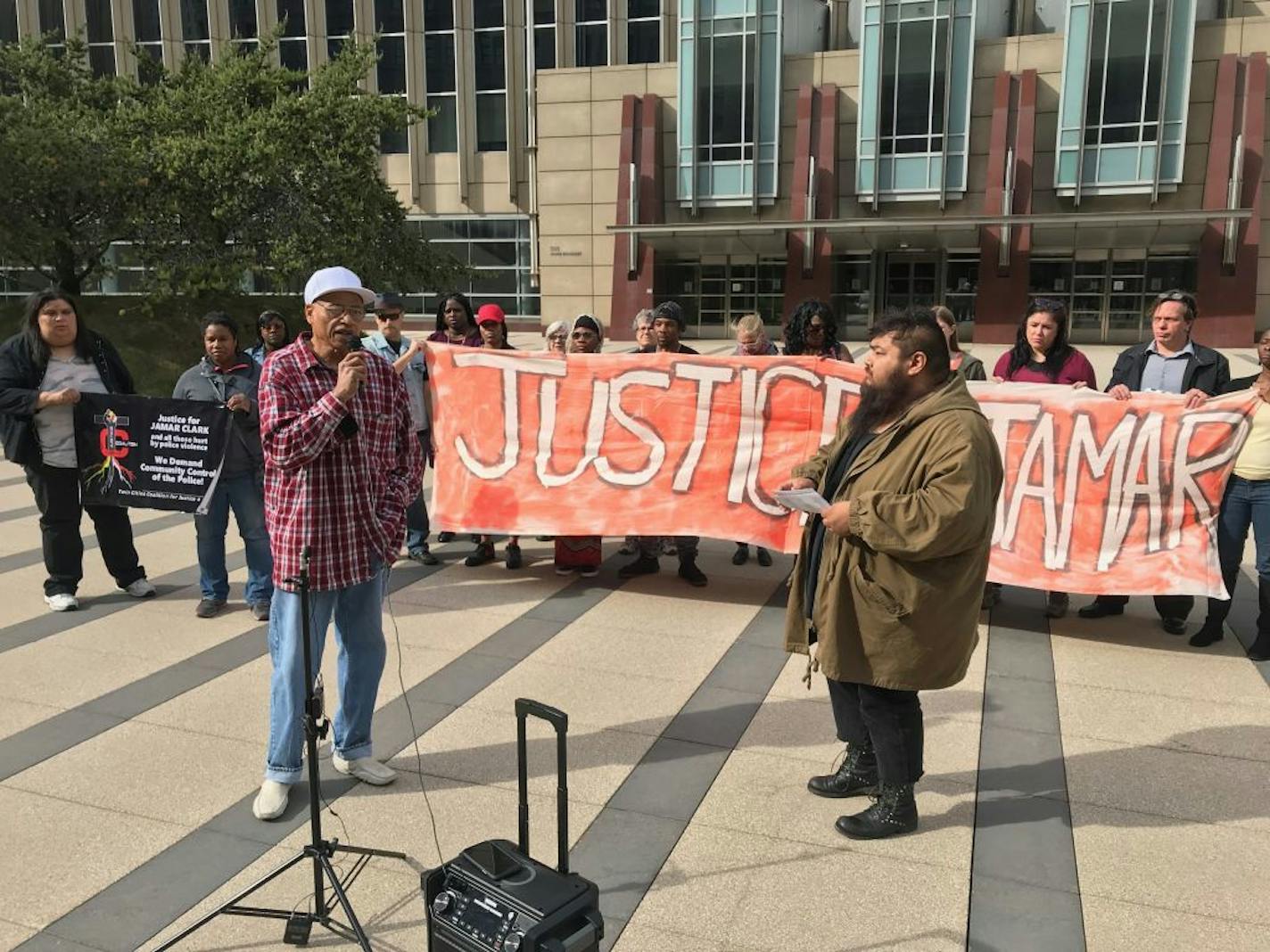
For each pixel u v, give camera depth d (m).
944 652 3.11
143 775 3.74
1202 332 26.33
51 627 5.36
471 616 5.62
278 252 16.50
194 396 5.43
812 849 3.28
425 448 6.88
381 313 6.80
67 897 2.99
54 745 3.97
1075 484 5.36
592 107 31.11
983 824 3.44
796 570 3.50
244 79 17.73
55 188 15.76
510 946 1.97
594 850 3.26
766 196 29.56
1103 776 3.78
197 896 3.00
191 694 4.47
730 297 30.30
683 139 29.89
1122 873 3.15
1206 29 26.20
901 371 3.14
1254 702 4.49
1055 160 27.48
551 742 4.05
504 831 3.38
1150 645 5.23
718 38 29.06
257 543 5.49
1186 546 5.16
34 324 5.49
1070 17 26.52
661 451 6.03
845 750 3.98
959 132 27.72
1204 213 25.09
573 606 5.80
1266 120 26.17
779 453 5.85
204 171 16.08
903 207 28.73
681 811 3.51
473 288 35.59
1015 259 27.44
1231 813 3.52
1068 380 5.65
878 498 3.01
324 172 17.27
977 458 2.95
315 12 34.97
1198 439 5.11
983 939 2.82
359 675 3.66
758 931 2.85
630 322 30.69
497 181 34.94
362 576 3.50
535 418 6.20
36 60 18.80
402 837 3.33
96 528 5.80
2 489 9.09
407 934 2.81
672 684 4.66
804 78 29.12
